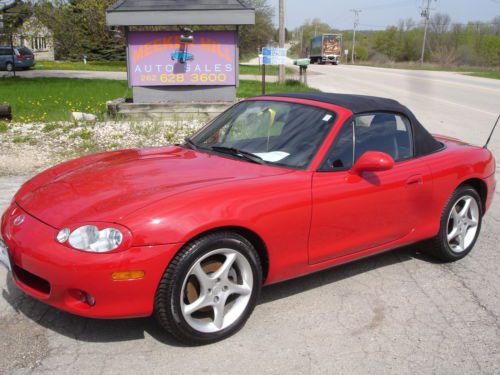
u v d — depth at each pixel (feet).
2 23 73.82
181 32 38.19
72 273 9.14
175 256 9.62
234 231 10.46
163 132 33.04
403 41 305.53
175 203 9.77
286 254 11.25
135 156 13.16
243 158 12.48
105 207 9.84
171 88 39.42
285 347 10.48
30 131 32.09
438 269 14.79
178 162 12.35
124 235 9.24
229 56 39.14
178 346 10.36
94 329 10.89
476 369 10.00
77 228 9.44
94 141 30.14
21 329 10.80
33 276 10.32
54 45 130.21
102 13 112.88
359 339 10.90
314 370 9.77
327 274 14.14
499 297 13.11
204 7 37.55
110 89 61.82
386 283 13.70
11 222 10.57
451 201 14.56
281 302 12.39
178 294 9.70
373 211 12.57
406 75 134.82
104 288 9.20
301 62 76.02
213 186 10.48
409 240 13.88
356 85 89.92
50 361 9.73
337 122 12.53
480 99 70.03
